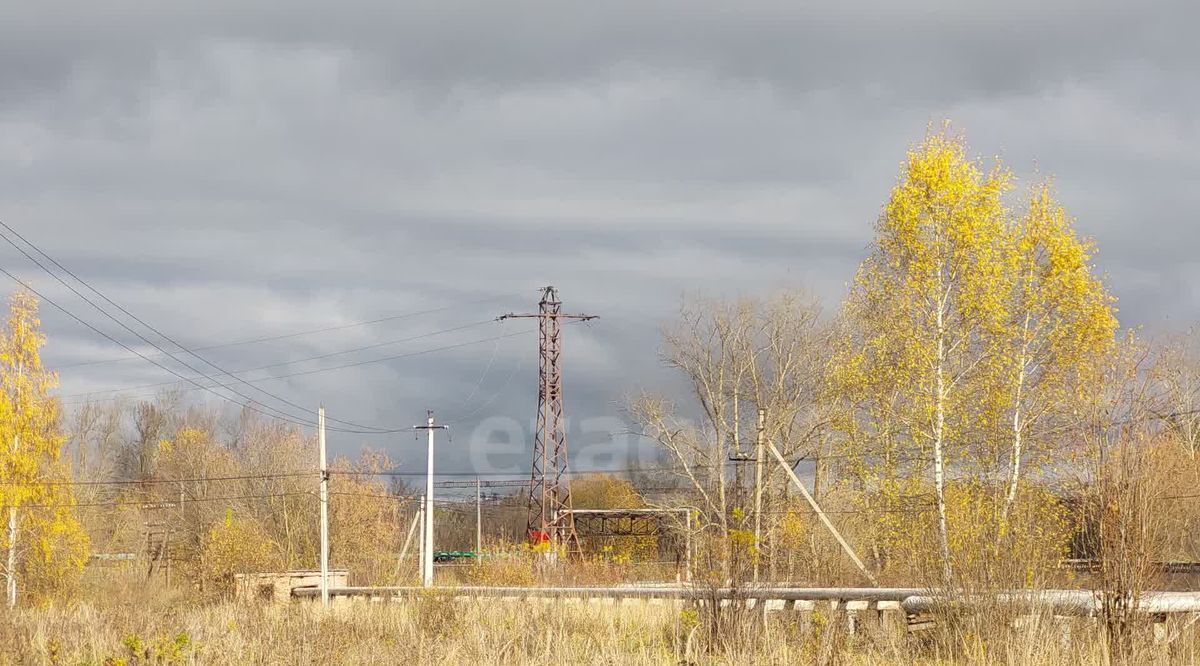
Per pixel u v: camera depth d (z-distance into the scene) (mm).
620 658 19312
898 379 39188
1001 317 38156
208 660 18578
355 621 27234
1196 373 49844
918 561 30562
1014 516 19250
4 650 19562
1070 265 37875
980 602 18266
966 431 38312
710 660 19188
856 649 20547
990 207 39031
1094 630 17625
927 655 19266
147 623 25141
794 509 51219
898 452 40031
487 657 19625
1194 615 18188
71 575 50750
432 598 28453
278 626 23688
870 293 40875
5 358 51000
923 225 39312
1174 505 29344
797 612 23625
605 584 44031
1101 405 19891
